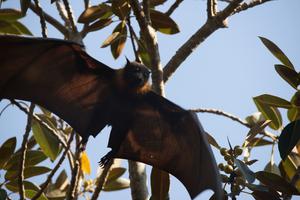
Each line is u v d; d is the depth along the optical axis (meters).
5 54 14.33
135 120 15.71
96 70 15.88
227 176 12.94
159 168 14.77
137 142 15.47
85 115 15.55
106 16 16.34
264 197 12.82
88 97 15.67
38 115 16.59
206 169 13.36
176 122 14.92
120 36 16.30
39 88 14.92
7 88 14.52
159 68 14.93
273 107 15.21
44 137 15.84
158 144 15.15
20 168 13.77
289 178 14.57
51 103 15.12
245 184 12.56
